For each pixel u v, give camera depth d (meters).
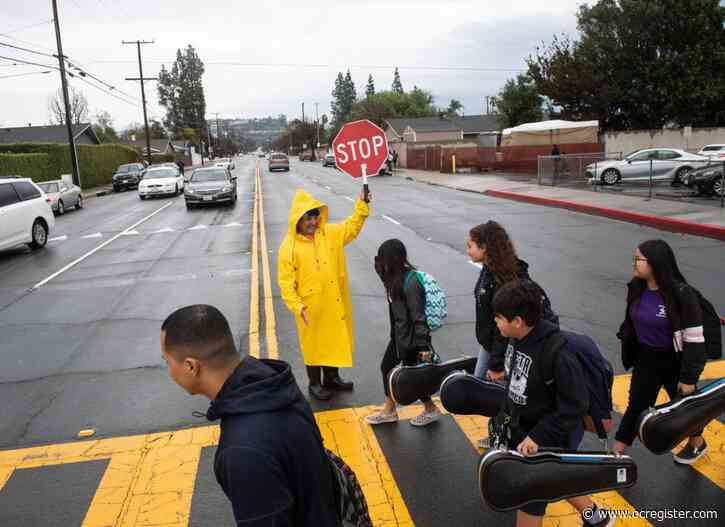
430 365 4.32
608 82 35.47
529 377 2.93
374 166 5.23
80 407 5.54
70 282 11.14
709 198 17.98
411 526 3.58
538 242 12.93
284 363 2.03
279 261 5.04
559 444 2.95
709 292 8.34
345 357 5.17
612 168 23.38
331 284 5.08
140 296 9.66
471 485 3.98
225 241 14.84
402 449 4.48
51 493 4.10
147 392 5.81
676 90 34.03
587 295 8.49
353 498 2.20
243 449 1.76
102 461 4.51
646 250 3.58
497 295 2.91
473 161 38.22
